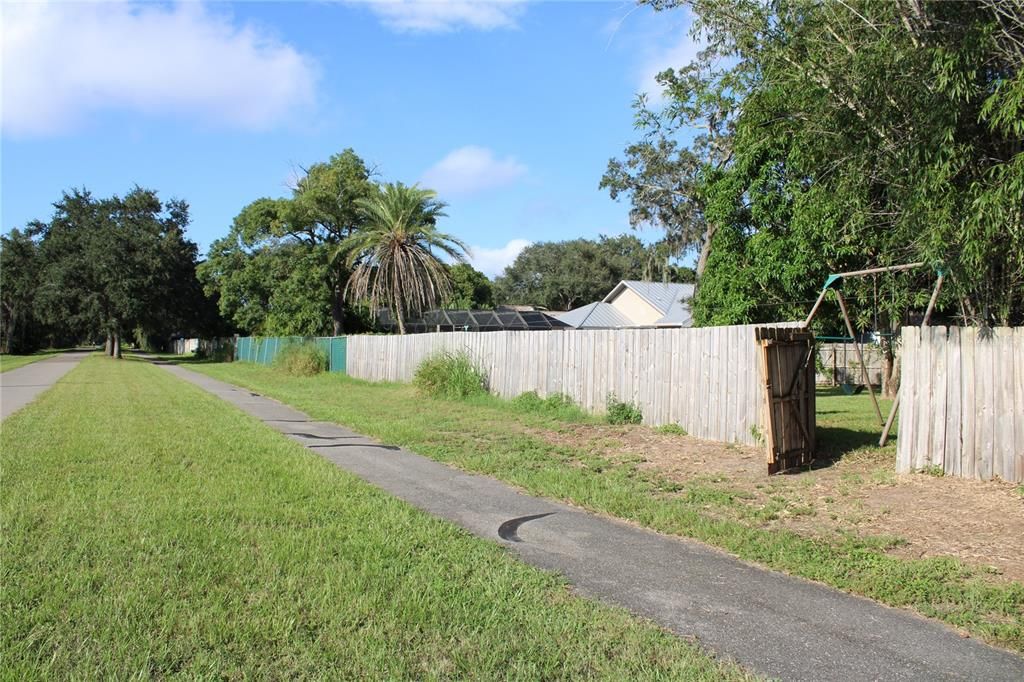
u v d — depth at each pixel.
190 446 10.51
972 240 6.63
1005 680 3.68
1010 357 7.34
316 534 5.96
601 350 14.11
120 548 5.42
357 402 18.33
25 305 67.81
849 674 3.72
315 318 40.62
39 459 9.16
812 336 9.59
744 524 6.74
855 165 8.90
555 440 11.75
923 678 3.70
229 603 4.40
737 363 10.87
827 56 8.52
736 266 17.81
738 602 4.76
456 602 4.53
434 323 41.75
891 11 7.56
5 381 26.23
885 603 4.77
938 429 7.90
